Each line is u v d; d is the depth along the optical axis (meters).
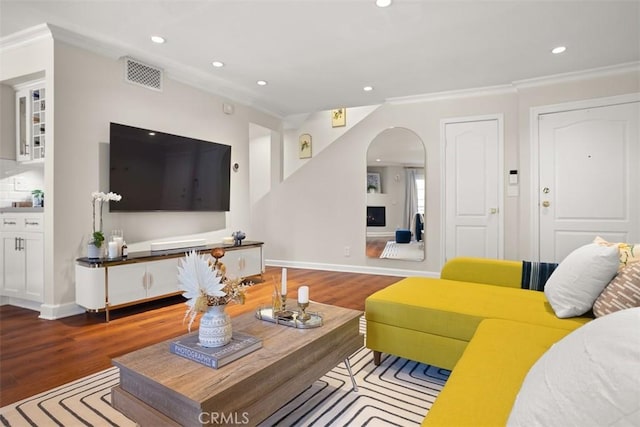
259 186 5.91
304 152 5.64
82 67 3.04
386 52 3.30
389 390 1.78
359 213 5.09
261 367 1.24
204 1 2.50
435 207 4.55
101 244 2.95
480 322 1.68
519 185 4.09
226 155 4.42
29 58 3.00
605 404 0.50
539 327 1.53
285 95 4.59
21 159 3.46
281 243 5.71
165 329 2.66
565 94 3.81
